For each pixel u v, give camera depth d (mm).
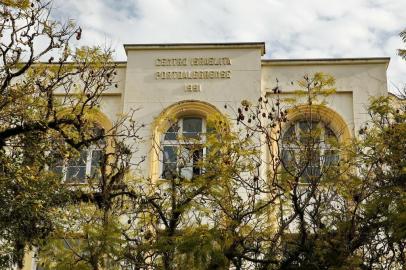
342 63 24016
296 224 17953
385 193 15695
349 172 17359
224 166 16078
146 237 15469
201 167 16672
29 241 15805
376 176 16391
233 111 22719
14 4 16406
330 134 21422
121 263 16312
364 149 20172
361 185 16344
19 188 15500
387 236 15391
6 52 16578
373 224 15398
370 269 15281
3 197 15211
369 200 16125
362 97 23438
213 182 15844
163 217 15773
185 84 23812
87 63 18469
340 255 14820
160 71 24031
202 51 24250
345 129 22672
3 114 16406
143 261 15258
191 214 18422
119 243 15141
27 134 16500
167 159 22438
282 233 15617
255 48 24219
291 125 19047
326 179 16250
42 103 17141
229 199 15828
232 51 24219
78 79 21828
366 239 15344
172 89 23766
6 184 15281
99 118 23422
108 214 16078
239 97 23516
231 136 16391
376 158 16562
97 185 18141
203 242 14477
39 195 15789
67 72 19422
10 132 16297
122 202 16953
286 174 16203
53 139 16797
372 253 15586
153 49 24328
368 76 23812
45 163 16672
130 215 18391
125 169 17797
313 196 16156
